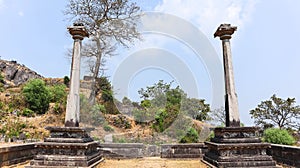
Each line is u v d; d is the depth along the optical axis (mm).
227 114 7148
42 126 15250
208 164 7070
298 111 15508
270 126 15992
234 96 7180
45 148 6293
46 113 17484
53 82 26484
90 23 14766
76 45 7582
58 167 5965
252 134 6613
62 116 16609
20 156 7027
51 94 20094
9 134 13008
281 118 15992
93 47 12797
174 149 9234
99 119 13500
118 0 15430
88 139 7051
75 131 6547
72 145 6211
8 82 31641
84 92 13469
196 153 9125
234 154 6242
